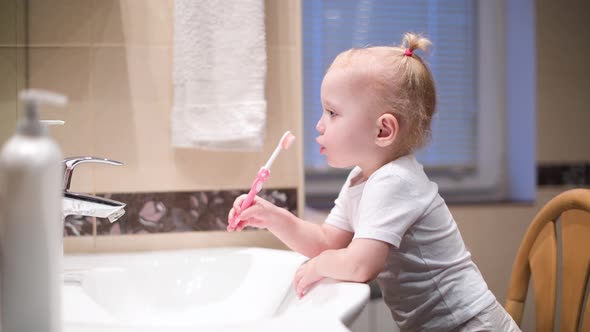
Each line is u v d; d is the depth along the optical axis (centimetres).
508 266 199
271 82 109
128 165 106
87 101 105
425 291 91
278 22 109
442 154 217
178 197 108
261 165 110
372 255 80
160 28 106
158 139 107
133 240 107
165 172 107
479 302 91
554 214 101
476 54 218
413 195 84
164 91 107
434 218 89
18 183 42
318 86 208
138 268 97
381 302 164
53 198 44
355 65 86
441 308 91
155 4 106
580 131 204
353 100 85
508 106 218
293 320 58
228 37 102
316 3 207
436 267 90
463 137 218
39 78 104
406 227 83
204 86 103
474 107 219
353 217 93
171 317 94
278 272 95
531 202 203
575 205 95
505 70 219
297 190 111
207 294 98
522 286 107
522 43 208
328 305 66
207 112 103
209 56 103
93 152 105
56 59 104
